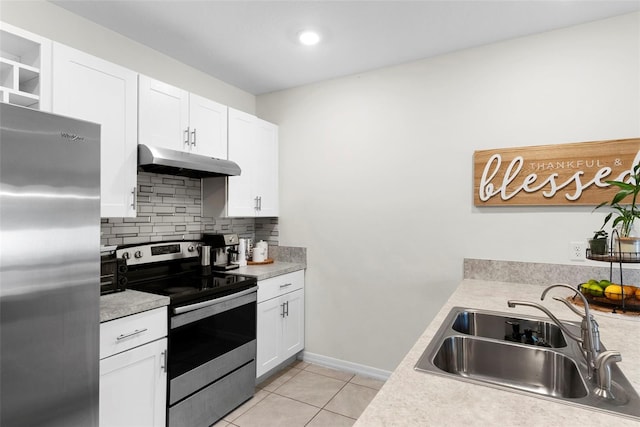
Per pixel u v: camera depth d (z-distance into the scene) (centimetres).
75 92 168
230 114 261
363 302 276
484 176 229
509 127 224
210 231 283
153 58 239
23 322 108
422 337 128
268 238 321
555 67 212
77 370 123
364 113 276
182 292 196
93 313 127
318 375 276
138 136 197
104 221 210
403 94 261
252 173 282
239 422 212
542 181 212
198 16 200
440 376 97
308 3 188
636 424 75
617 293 159
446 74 245
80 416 124
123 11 195
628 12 194
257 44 233
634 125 193
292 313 284
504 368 124
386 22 206
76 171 122
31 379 111
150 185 237
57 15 189
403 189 260
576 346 121
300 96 305
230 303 219
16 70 148
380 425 74
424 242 253
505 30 214
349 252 282
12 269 106
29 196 110
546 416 78
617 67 197
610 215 175
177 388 185
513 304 125
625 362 105
